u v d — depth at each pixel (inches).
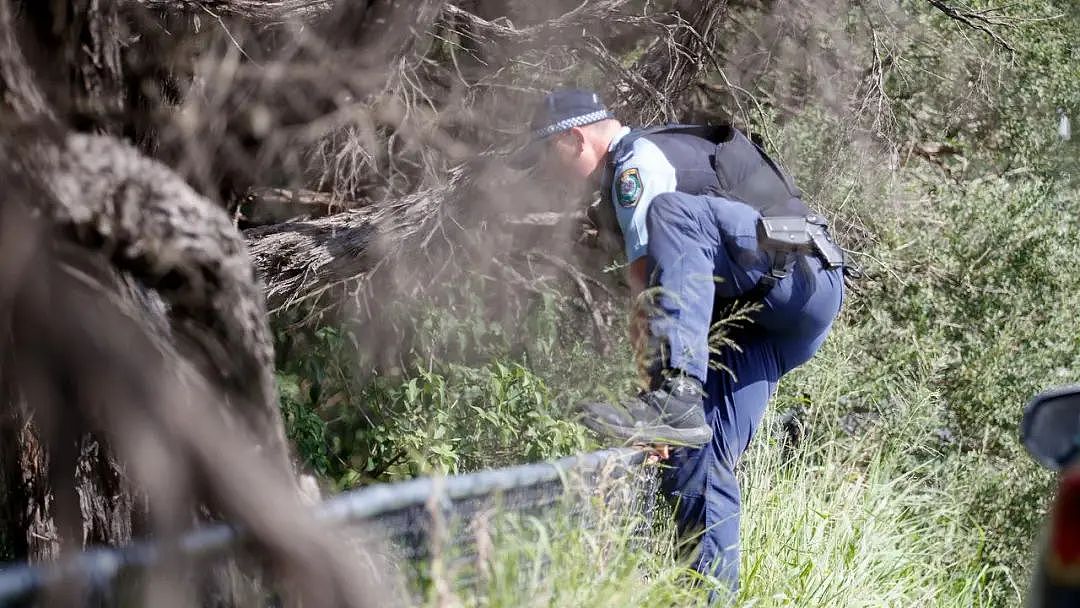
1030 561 591.2
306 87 360.5
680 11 612.4
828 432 558.6
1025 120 815.1
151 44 309.3
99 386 176.9
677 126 390.0
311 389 497.4
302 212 515.2
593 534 268.7
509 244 569.9
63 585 152.1
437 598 207.6
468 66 564.1
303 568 173.2
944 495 573.6
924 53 780.0
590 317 587.8
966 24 729.6
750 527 422.6
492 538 236.5
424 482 212.5
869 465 533.6
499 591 226.7
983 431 656.4
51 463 231.0
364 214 503.5
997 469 639.1
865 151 709.9
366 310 520.4
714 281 365.4
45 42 242.2
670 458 370.3
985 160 824.3
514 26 581.3
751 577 381.1
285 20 358.0
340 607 176.2
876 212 724.0
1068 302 722.8
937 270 729.0
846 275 398.9
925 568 496.1
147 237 183.0
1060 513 190.5
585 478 284.8
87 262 179.3
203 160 319.6
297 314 516.4
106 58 257.6
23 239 172.1
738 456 383.6
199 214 190.1
